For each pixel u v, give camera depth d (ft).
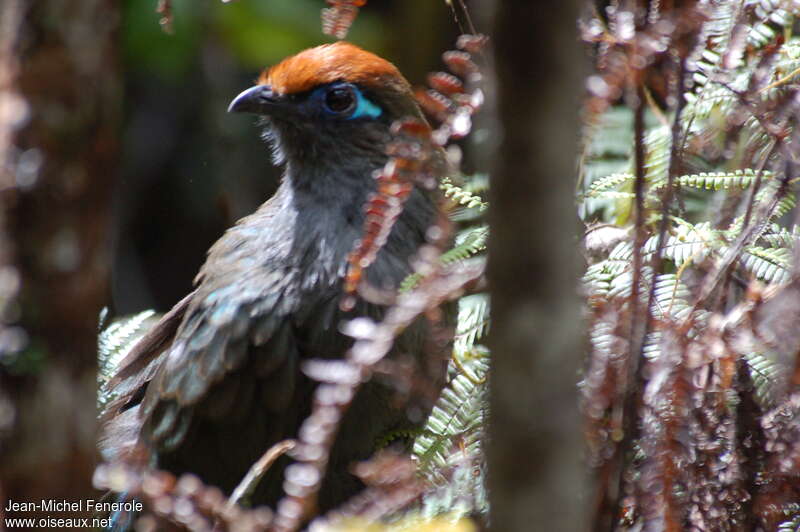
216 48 40.60
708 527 20.70
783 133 20.30
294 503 17.15
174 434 26.25
